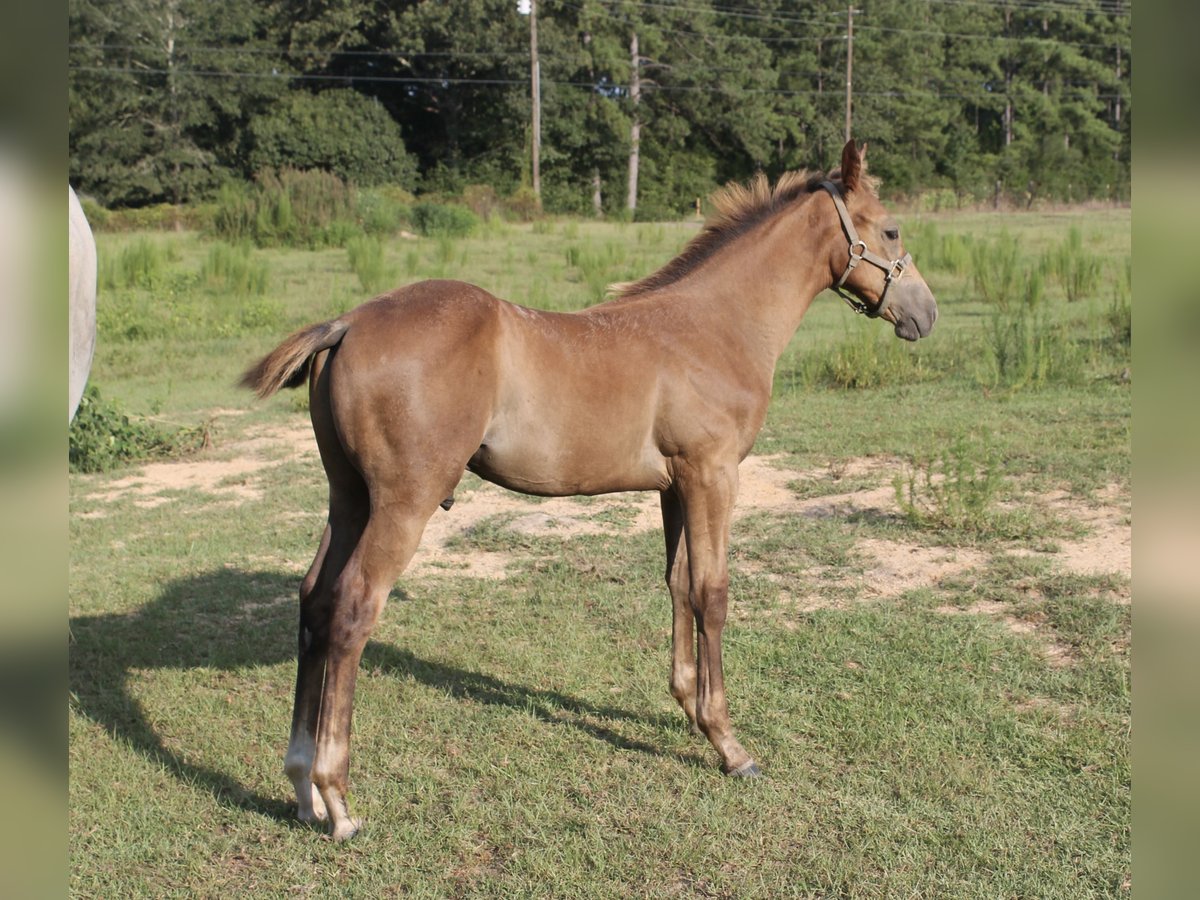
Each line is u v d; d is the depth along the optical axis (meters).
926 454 8.37
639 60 49.06
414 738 4.32
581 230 33.25
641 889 3.30
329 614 3.73
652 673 4.92
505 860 3.48
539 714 4.55
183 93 41.81
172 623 5.58
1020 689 4.59
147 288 18.27
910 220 32.34
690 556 4.04
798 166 52.34
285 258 24.59
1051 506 7.06
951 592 5.72
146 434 9.21
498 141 48.94
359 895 3.29
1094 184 46.19
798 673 4.83
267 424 10.32
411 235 30.03
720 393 4.01
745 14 52.22
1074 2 60.12
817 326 15.03
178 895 3.30
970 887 3.26
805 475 8.06
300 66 46.75
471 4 44.59
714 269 4.28
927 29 54.44
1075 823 3.57
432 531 7.18
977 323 14.45
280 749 4.27
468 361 3.54
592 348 3.85
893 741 4.19
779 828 3.63
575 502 7.80
